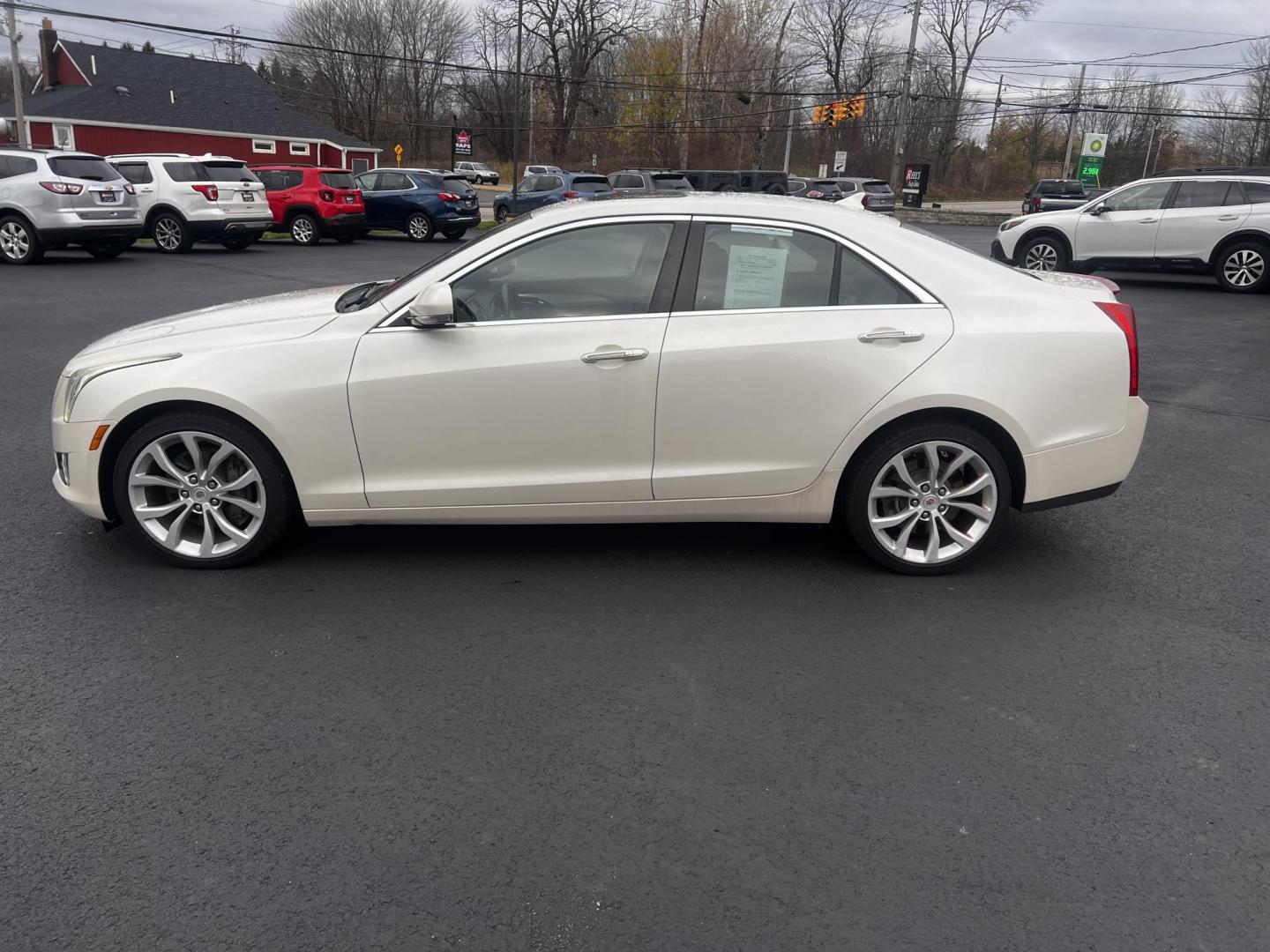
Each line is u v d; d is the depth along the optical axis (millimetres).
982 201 63875
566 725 3199
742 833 2691
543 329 4082
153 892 2445
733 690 3432
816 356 4066
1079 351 4152
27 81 66000
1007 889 2490
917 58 62219
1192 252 15297
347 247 23125
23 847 2598
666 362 4059
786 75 59875
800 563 4531
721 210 4164
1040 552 4738
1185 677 3561
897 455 4188
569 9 61906
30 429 6668
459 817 2744
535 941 2316
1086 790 2896
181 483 4254
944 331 4102
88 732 3123
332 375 4070
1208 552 4781
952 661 3652
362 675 3494
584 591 4199
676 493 4211
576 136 64438
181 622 3871
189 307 12430
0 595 4082
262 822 2707
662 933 2340
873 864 2578
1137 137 78000
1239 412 7809
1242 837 2695
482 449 4145
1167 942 2322
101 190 17016
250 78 50281
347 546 4676
